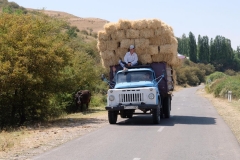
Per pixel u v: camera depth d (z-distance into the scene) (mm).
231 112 35312
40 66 27125
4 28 29000
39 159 14000
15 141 18438
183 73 171875
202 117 30484
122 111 26875
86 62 43719
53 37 31781
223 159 13891
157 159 13891
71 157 14344
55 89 30047
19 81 26484
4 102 29297
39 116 31672
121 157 14266
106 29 27734
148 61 27469
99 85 59250
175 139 18453
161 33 27000
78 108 41000
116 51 27875
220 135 19844
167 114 29391
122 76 26781
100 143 17469
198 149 15828
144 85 25500
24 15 32125
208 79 109750
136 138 18859
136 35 27078
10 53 26266
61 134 21031
